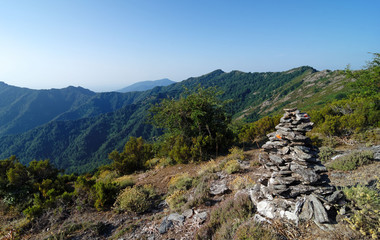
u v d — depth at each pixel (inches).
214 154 540.7
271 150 195.5
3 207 358.0
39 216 289.6
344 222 136.7
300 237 137.2
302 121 175.2
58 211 300.0
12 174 420.8
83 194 341.7
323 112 576.7
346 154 310.5
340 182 228.4
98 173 674.2
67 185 466.6
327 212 147.6
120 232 231.9
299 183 169.9
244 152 502.9
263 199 192.2
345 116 442.9
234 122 966.4
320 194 158.1
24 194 401.4
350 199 154.9
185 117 637.9
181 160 513.0
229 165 382.9
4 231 268.5
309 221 146.5
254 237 142.7
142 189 358.3
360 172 243.9
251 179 297.0
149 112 689.0
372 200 143.5
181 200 292.2
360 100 533.0
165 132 711.7
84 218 284.4
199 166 465.1
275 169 185.6
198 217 223.6
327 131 450.3
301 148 167.6
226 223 185.2
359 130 419.5
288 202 167.0
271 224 155.5
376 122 437.1
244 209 191.3
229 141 571.8
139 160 640.4
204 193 278.8
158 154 633.6
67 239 232.2
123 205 291.4
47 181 418.6
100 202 308.0
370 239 120.1
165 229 217.3
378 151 293.3
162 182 412.2
